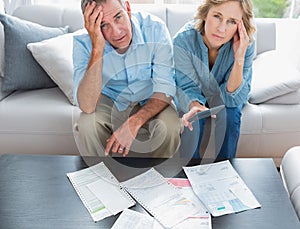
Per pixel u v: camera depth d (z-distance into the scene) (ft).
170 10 7.03
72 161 4.37
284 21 8.31
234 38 5.05
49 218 3.44
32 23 6.51
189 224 3.40
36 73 6.26
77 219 3.44
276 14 8.71
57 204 3.64
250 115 5.75
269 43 7.27
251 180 4.02
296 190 4.04
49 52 6.03
